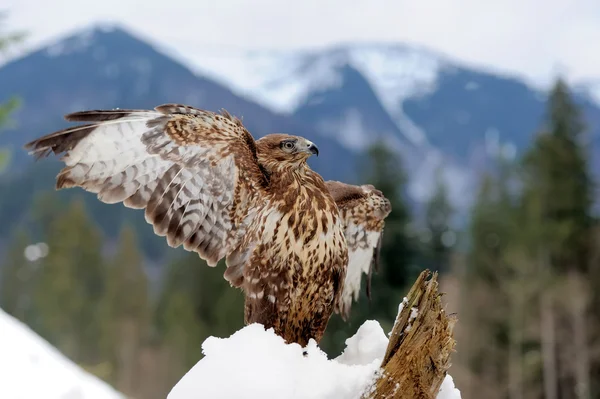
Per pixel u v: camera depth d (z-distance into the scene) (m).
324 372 4.04
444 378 4.18
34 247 59.09
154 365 41.53
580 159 31.36
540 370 27.94
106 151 4.77
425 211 40.00
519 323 27.75
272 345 4.19
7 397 7.54
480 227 33.59
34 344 8.98
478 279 31.86
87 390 8.54
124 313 49.44
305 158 5.16
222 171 5.09
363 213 6.15
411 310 3.91
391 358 3.93
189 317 38.59
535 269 28.19
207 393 4.02
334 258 5.25
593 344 27.02
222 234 5.25
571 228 28.84
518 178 34.03
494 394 28.36
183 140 4.91
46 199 76.50
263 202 5.15
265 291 5.19
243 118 5.19
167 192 5.03
